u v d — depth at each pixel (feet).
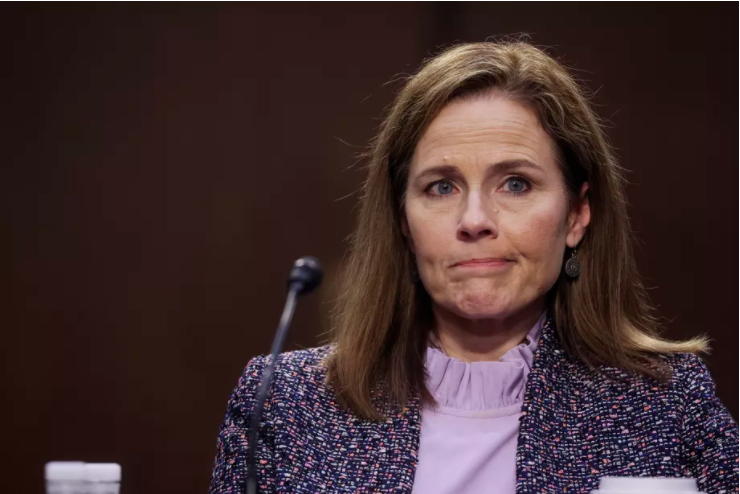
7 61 63.93
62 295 63.67
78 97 64.18
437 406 23.71
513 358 23.81
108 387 63.16
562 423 22.82
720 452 21.90
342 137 63.21
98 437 62.90
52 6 64.08
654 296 59.57
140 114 64.03
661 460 21.86
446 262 22.75
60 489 18.69
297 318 62.69
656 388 22.99
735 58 59.62
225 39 64.03
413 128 23.65
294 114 63.57
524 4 61.21
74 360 63.31
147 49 64.18
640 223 59.93
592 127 23.98
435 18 62.69
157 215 63.72
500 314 22.66
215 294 63.31
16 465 62.85
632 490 17.03
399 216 24.93
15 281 63.72
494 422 23.16
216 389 62.95
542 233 22.57
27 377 63.31
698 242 59.57
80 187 63.93
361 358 24.26
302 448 23.38
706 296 59.26
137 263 63.82
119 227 63.82
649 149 60.08
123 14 64.23
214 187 63.67
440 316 24.45
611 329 23.90
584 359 23.77
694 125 59.88
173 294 63.41
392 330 24.71
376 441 23.21
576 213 24.07
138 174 63.93
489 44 24.66
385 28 63.26
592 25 60.70
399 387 23.90
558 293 24.32
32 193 63.93
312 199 63.10
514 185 22.90
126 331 63.46
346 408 24.04
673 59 60.18
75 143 64.13
